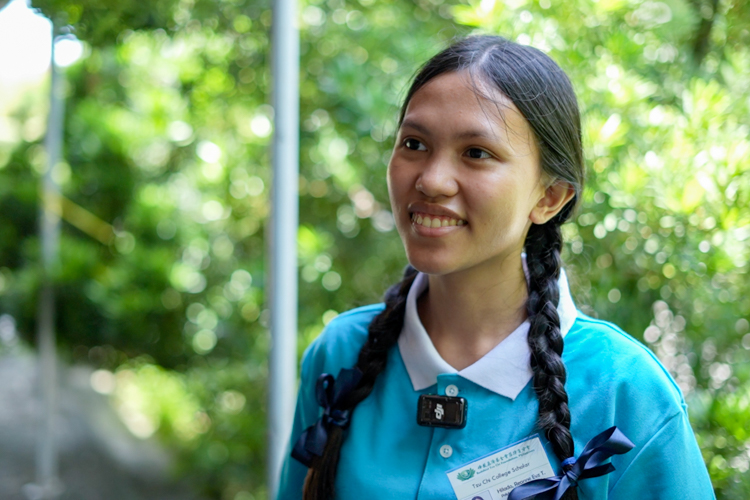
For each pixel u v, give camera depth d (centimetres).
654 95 141
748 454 114
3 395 380
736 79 128
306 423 105
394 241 220
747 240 122
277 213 139
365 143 212
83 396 399
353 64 209
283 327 139
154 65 260
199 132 257
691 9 139
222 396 267
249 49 215
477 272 85
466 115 77
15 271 342
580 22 138
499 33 136
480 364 85
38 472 287
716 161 121
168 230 294
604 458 78
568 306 89
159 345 295
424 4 211
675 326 136
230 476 262
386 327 93
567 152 83
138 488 296
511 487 82
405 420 89
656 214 127
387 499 84
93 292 289
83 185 316
